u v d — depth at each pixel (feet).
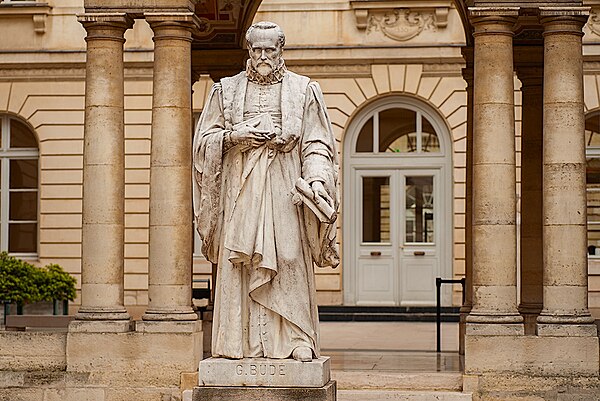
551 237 49.70
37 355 50.60
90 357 50.03
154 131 50.98
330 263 26.61
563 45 50.06
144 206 96.94
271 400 25.63
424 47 95.45
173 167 50.70
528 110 62.28
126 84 97.40
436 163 96.17
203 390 25.75
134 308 96.32
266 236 25.88
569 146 49.75
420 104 96.43
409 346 67.05
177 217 50.65
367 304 96.37
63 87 98.02
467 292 61.67
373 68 96.12
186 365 49.60
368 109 96.89
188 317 50.19
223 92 26.91
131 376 49.75
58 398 49.80
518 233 89.35
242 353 26.05
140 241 96.89
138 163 97.19
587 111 93.15
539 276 61.36
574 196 49.70
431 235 96.27
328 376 26.78
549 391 48.16
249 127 26.11
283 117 26.40
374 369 53.06
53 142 97.76
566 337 48.47
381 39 95.96
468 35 62.90
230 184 26.30
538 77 61.98
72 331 50.21
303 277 26.17
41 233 97.55
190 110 51.47
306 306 26.17
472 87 63.00
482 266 49.49
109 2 51.21
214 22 64.08
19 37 97.81
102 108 51.34
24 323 57.52
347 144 97.04
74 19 97.71
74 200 97.66
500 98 49.93
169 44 51.06
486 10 49.80
